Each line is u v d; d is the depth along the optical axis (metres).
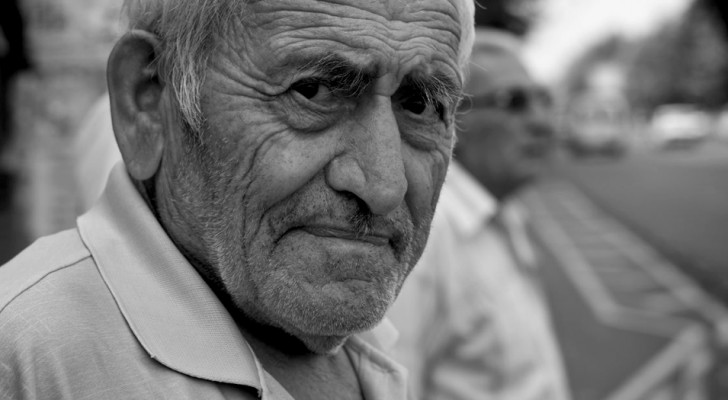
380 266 1.19
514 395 2.61
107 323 1.09
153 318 1.11
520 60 3.12
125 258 1.16
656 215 17.75
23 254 1.23
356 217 1.16
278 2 1.15
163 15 1.22
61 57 3.89
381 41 1.15
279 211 1.16
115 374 1.06
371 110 1.17
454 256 2.56
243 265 1.18
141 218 1.19
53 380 1.02
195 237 1.23
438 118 1.30
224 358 1.13
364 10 1.16
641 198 21.14
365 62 1.14
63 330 1.05
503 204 2.99
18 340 1.03
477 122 2.96
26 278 1.12
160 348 1.09
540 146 3.04
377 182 1.14
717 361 6.97
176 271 1.16
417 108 1.26
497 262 2.69
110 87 1.25
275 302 1.16
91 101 3.93
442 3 1.24
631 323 8.40
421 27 1.20
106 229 1.21
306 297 1.15
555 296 9.66
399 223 1.22
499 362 2.60
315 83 1.16
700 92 61.97
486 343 2.58
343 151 1.16
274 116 1.15
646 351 7.34
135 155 1.25
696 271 11.41
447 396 2.56
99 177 2.36
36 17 3.79
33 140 4.09
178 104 1.21
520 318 2.67
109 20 3.75
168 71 1.23
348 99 1.17
